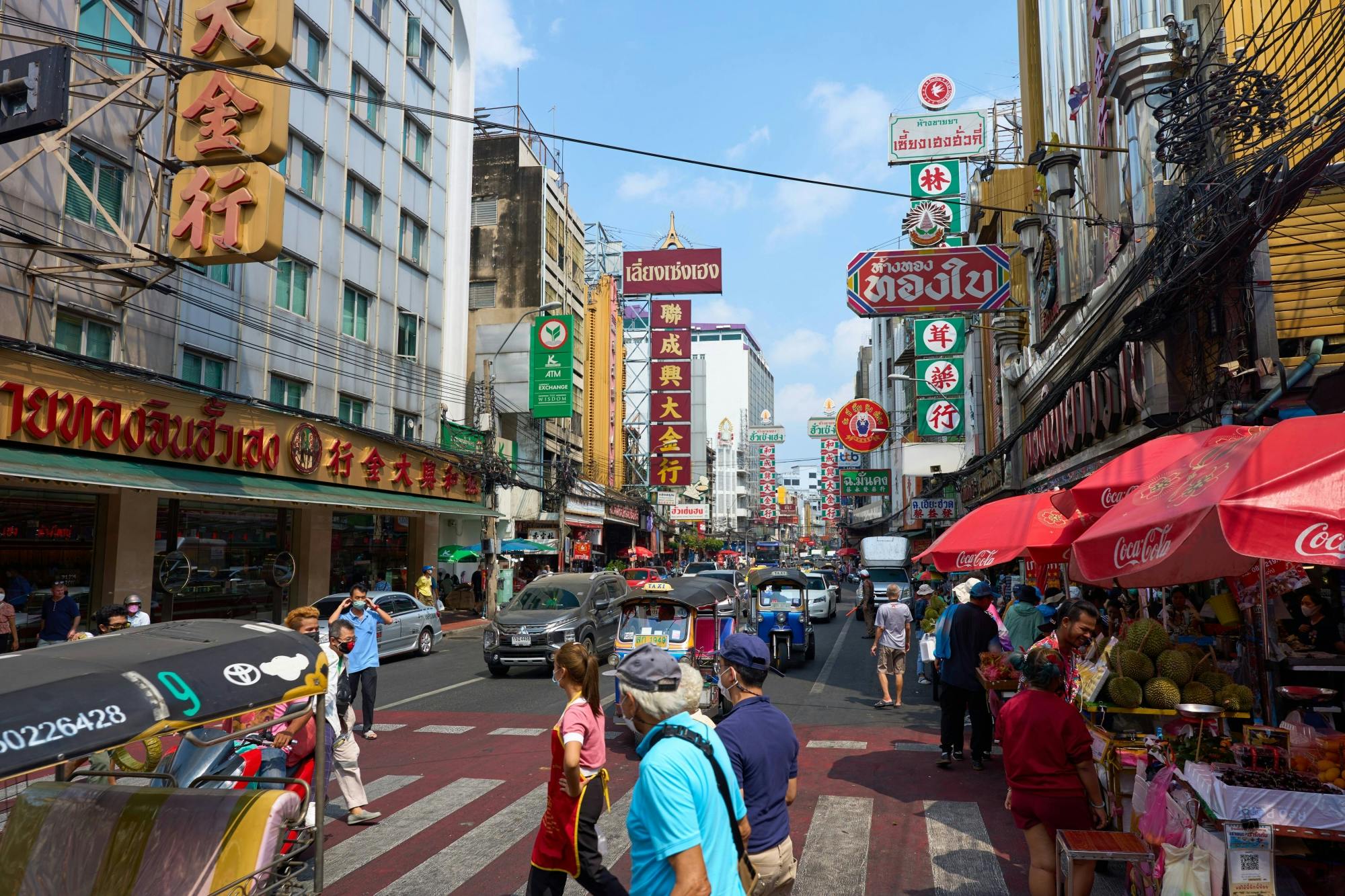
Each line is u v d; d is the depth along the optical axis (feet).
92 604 51.06
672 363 136.36
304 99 71.56
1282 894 14.47
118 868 13.12
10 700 9.93
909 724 35.22
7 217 44.01
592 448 155.84
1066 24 58.59
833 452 412.57
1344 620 24.61
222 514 62.75
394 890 18.12
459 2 102.68
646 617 36.99
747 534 371.35
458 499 93.97
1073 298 56.90
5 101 31.45
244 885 12.71
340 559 77.46
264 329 65.36
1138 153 39.83
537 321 110.93
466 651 65.77
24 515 47.03
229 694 12.67
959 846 20.26
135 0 53.21
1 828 14.11
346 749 22.81
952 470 97.14
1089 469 49.78
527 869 19.27
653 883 8.80
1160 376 36.65
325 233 74.18
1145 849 14.03
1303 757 15.20
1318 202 31.17
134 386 50.34
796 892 17.70
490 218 129.80
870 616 73.97
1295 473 12.12
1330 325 30.53
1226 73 29.14
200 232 46.70
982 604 28.30
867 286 55.16
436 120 96.58
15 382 42.68
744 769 11.57
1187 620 26.55
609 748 31.81
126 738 10.74
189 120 47.06
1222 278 30.96
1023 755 15.12
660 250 138.31
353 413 78.18
